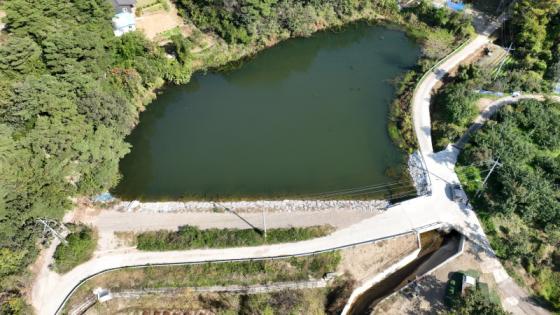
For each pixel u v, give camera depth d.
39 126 57.59
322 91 88.81
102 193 65.81
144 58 82.06
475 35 99.31
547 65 87.75
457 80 85.88
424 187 65.31
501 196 62.03
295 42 103.31
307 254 56.72
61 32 69.25
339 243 58.00
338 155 73.81
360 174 70.06
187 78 89.12
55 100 60.66
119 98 73.00
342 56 99.38
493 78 83.62
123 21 91.94
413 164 69.88
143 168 72.00
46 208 54.62
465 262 55.88
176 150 75.56
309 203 64.38
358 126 79.75
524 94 81.38
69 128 60.34
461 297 50.34
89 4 76.00
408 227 59.62
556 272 55.12
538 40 89.06
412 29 105.50
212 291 54.56
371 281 55.59
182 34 96.25
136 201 64.69
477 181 64.81
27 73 66.31
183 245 57.47
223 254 57.06
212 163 72.88
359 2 109.06
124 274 55.19
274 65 97.56
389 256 57.22
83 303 52.97
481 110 77.50
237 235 58.59
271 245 58.00
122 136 72.62
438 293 52.94
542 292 53.34
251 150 75.25
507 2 104.00
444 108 78.69
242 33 95.38
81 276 54.88
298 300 53.00
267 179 69.56
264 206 63.75
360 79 91.75
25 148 55.94
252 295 53.78
